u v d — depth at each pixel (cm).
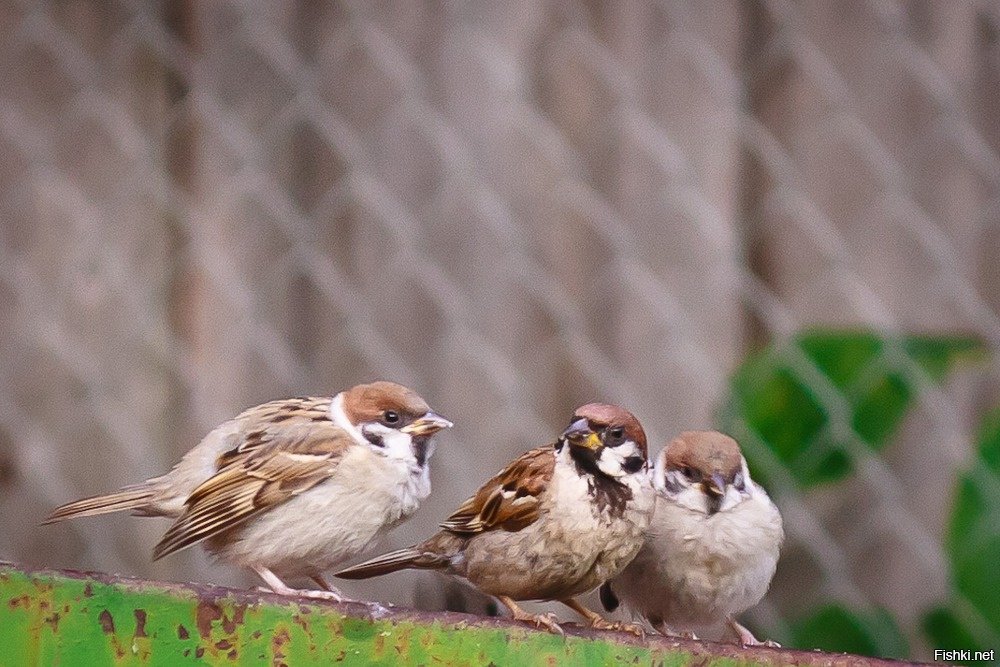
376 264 953
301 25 984
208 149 992
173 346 979
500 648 545
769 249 892
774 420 833
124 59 1015
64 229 1009
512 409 919
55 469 984
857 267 877
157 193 995
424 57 959
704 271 898
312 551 693
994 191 856
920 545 846
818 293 881
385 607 542
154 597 526
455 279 938
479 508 664
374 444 698
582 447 643
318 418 704
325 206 966
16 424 991
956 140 863
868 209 878
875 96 880
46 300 1002
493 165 939
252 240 977
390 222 953
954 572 798
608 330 911
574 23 933
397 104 959
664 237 908
